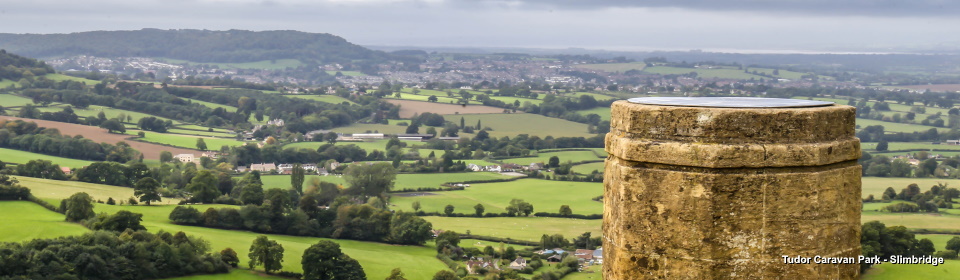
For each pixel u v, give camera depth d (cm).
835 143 695
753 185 679
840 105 720
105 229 8369
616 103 759
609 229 761
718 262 688
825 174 693
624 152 723
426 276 8012
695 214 689
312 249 7662
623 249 729
